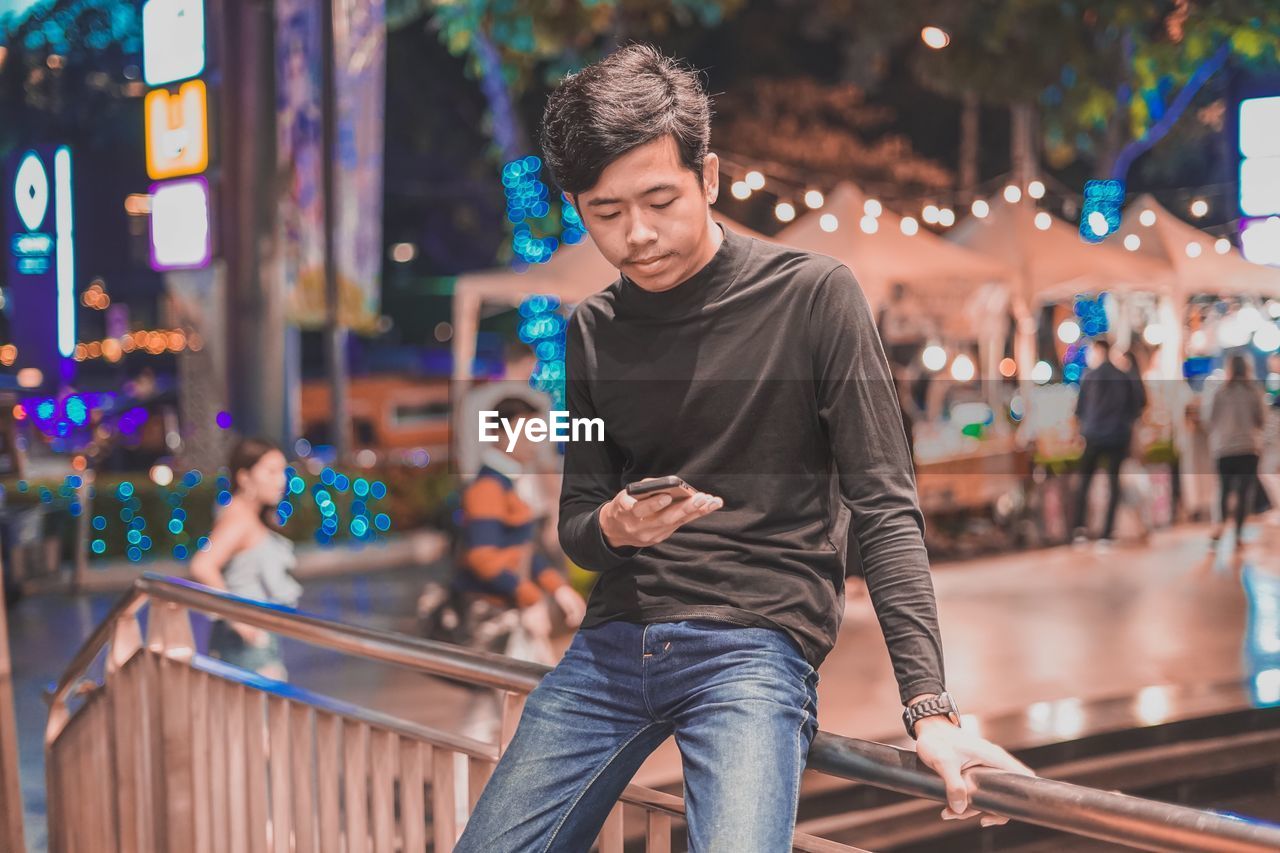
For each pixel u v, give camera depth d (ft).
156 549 38.83
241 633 14.93
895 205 60.90
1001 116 74.08
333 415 50.06
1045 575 34.45
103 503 38.58
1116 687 22.07
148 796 11.36
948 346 47.24
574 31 54.13
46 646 29.40
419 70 77.36
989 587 32.81
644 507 5.38
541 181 57.06
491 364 57.31
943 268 41.06
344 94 43.45
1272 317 48.78
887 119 68.28
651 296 5.80
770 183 61.26
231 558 15.16
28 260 36.11
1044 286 43.93
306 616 9.09
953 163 74.54
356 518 42.09
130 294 86.69
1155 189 73.82
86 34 55.52
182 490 39.65
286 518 41.22
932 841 17.90
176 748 10.92
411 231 99.09
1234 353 38.04
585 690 5.97
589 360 6.05
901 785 5.31
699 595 5.69
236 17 44.37
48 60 57.36
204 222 44.37
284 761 9.43
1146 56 52.80
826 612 5.73
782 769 5.24
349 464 45.06
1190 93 59.88
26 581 34.55
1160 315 47.42
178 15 43.91
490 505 16.99
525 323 48.08
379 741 8.41
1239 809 19.27
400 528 43.34
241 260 45.68
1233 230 53.98
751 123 63.21
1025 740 18.56
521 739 6.06
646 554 5.85
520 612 17.08
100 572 36.60
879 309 41.19
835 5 59.52
